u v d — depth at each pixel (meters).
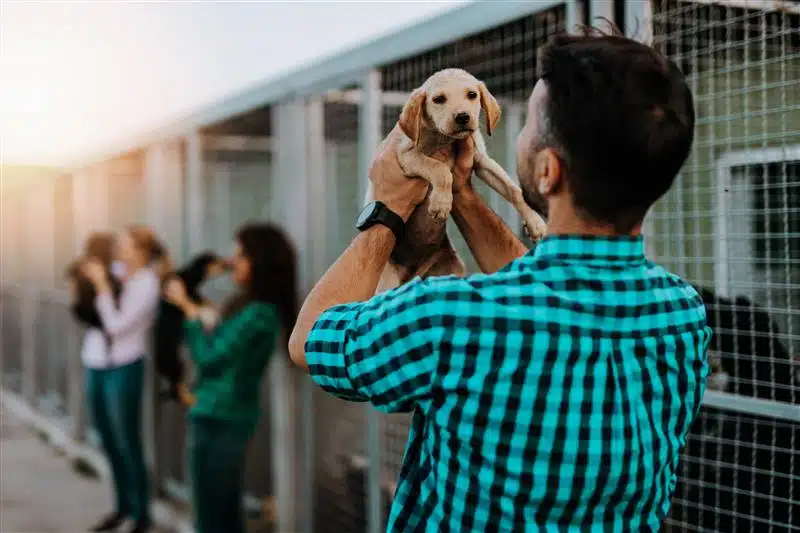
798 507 2.05
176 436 5.24
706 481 2.28
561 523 1.10
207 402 3.74
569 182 1.12
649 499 1.15
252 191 6.92
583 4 2.23
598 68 1.08
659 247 2.29
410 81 3.05
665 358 1.15
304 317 1.29
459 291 1.11
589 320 1.09
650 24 2.08
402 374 1.12
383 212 1.32
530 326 1.08
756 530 2.15
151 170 5.30
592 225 1.13
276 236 3.76
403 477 1.24
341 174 4.04
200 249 4.83
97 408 4.88
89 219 6.62
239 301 3.79
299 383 3.89
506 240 1.41
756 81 2.35
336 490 3.66
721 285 2.19
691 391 1.19
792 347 1.95
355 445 3.53
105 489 5.96
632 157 1.07
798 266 2.20
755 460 2.02
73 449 6.65
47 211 7.65
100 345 4.79
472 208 1.40
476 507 1.12
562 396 1.07
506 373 1.08
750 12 2.15
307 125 3.78
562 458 1.08
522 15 2.39
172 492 5.25
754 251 2.23
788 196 2.18
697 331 1.20
